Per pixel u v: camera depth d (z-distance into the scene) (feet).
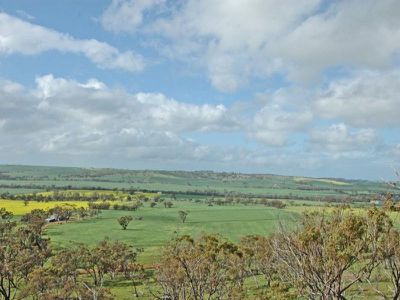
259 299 157.89
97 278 317.22
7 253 301.43
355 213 102.37
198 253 163.84
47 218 588.91
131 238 480.64
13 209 628.28
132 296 228.22
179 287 158.92
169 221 611.47
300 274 100.99
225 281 182.91
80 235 498.28
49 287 234.58
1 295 262.88
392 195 97.86
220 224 580.30
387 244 93.81
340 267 93.45
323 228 98.22
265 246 247.29
